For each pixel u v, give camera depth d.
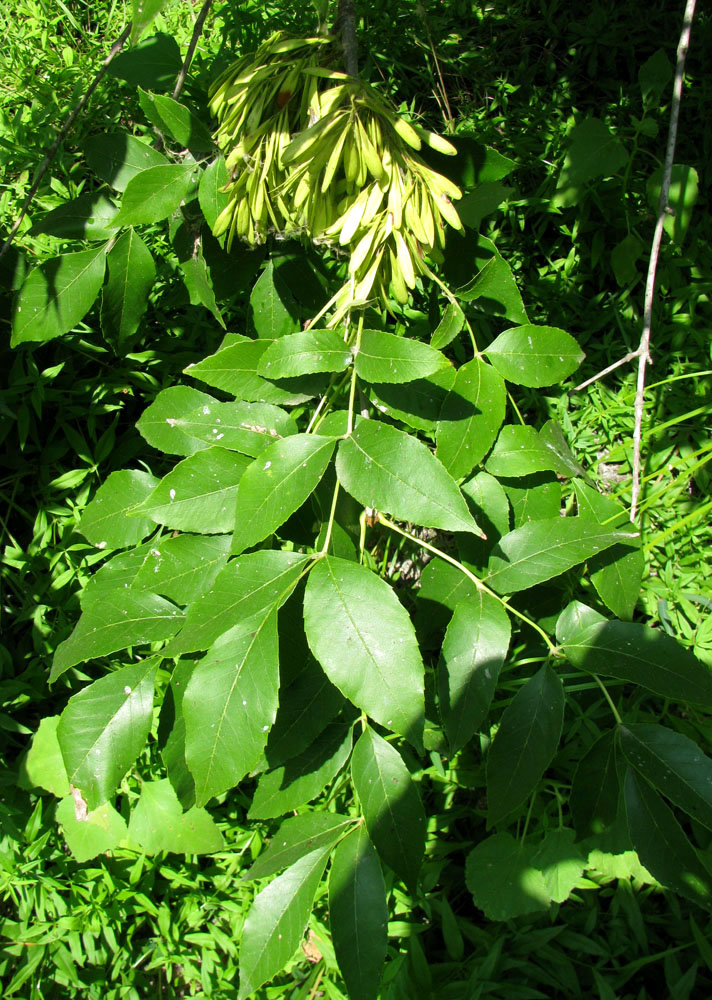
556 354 0.49
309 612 0.37
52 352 0.73
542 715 0.44
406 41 0.93
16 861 0.60
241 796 0.64
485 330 0.79
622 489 0.76
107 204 0.55
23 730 0.63
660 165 0.83
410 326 0.75
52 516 0.70
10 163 0.80
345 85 0.43
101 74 0.53
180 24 0.90
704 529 0.74
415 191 0.44
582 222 0.85
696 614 0.71
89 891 0.60
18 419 0.69
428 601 0.49
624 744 0.44
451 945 0.59
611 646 0.44
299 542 0.48
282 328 0.59
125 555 0.49
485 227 0.86
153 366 0.75
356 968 0.41
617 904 0.60
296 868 0.44
